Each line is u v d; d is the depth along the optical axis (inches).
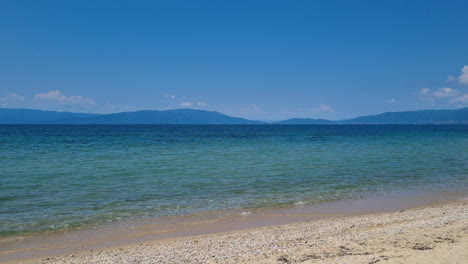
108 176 938.1
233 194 744.3
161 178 917.2
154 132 4788.4
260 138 3129.9
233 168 1107.9
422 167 1163.9
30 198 679.7
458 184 880.9
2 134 3528.5
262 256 369.4
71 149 1752.0
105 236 480.7
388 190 807.7
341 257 352.8
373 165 1203.2
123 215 581.6
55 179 881.5
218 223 547.5
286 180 908.0
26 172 984.3
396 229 475.5
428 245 390.0
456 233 438.0
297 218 580.4
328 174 1006.4
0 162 1199.6
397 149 1876.2
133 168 1090.1
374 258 346.9
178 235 488.1
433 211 608.7
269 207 647.1
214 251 403.5
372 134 4197.8
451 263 331.0
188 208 630.5
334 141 2655.0
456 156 1509.6
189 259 373.7
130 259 383.2
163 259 378.3
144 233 495.2
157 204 653.9
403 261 337.4
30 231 496.4
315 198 722.8
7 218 551.5
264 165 1184.8
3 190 745.0
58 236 478.9
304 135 3878.0
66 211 596.1
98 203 652.7
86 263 374.0
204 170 1062.4
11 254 415.2
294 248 398.3
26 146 1913.1
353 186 846.5
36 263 381.4
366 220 552.7
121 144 2165.4
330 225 525.0
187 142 2455.7
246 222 554.9
